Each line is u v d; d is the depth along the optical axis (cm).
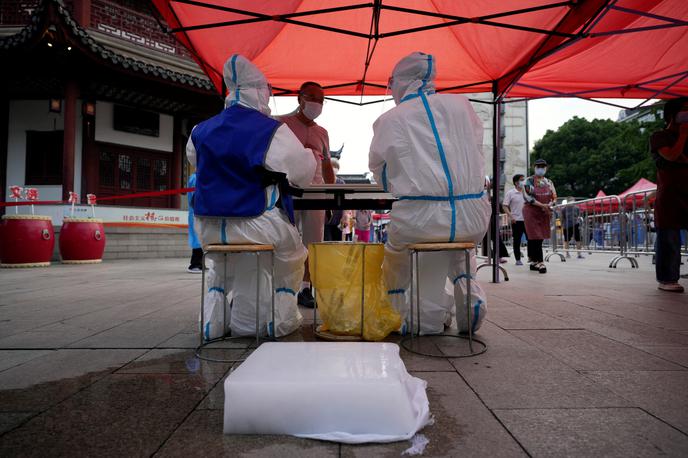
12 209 1198
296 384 124
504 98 537
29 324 278
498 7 333
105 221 1110
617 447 113
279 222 222
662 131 391
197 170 224
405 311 245
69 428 127
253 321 239
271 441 119
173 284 521
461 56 427
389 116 216
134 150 1359
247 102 231
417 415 129
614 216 850
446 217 207
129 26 1329
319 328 255
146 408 142
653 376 170
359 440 117
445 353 206
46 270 755
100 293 436
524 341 227
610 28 367
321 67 456
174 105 1378
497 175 493
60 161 1253
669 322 274
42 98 1256
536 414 135
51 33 986
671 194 401
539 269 637
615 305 339
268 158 219
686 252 695
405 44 415
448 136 209
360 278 236
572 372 175
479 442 117
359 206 311
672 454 109
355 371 134
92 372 180
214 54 380
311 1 347
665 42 435
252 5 322
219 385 164
